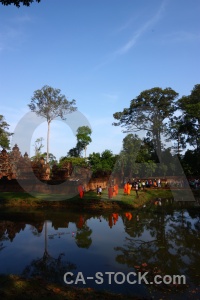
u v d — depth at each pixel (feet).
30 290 16.72
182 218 44.93
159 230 35.99
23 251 27.07
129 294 17.47
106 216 47.32
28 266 22.72
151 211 52.29
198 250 26.78
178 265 22.61
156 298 16.89
